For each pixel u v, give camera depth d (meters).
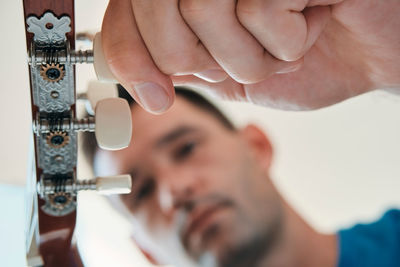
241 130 2.02
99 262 1.93
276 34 0.48
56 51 0.53
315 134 2.32
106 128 0.55
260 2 0.46
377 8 0.59
